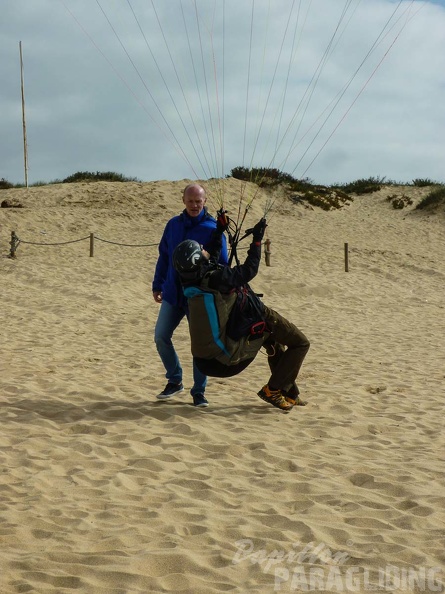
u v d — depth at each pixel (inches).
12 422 243.0
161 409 262.2
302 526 160.4
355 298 697.0
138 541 151.2
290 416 261.3
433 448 226.8
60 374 322.3
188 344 430.9
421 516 167.5
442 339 479.2
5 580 131.6
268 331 241.4
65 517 163.9
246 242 954.1
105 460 208.1
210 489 185.3
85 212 1039.0
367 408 278.8
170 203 1130.0
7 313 528.1
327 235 1054.4
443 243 1052.5
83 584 130.6
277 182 1251.2
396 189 1344.7
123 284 684.7
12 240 804.6
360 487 190.1
